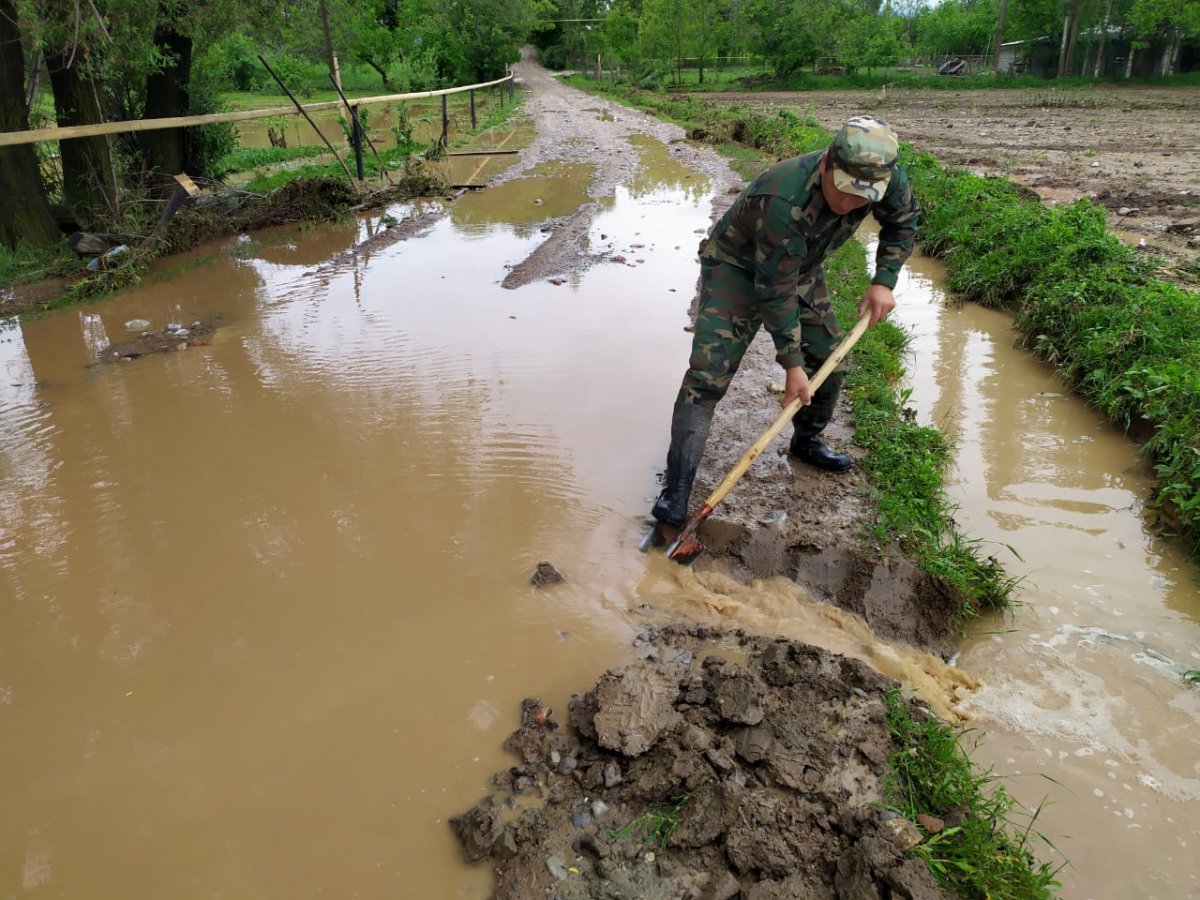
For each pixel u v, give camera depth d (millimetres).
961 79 33625
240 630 3227
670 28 38781
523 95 34281
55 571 3604
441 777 2574
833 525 3768
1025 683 2986
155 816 2477
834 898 2131
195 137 11789
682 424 3680
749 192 3338
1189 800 2502
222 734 2756
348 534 3814
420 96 14547
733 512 3891
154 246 8719
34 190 8500
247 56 25375
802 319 3875
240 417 4992
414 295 7262
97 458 4539
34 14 7449
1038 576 3586
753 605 3320
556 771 2570
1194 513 3738
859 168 2924
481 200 11656
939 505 3959
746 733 2598
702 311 3654
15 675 3029
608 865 2262
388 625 3232
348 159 15336
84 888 2271
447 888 2248
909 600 3363
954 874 2205
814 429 4164
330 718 2803
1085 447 4695
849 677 2844
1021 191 10406
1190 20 27828
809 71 40500
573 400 5090
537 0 49312
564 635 3160
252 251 9156
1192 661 3074
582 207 10844
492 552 3656
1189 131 17219
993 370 5797
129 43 8891
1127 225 8938
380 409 5043
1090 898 2234
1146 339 5090
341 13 12406
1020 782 2570
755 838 2273
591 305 6844
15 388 5473
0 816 2494
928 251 8812
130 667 3055
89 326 6688
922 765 2506
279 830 2422
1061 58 32906
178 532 3857
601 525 3836
